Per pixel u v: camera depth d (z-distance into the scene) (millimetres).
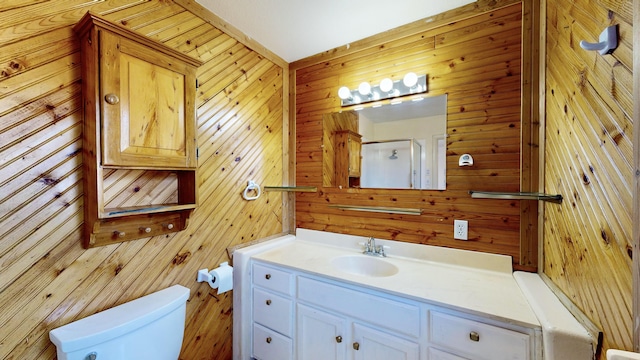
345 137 1920
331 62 1987
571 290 916
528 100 1324
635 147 516
